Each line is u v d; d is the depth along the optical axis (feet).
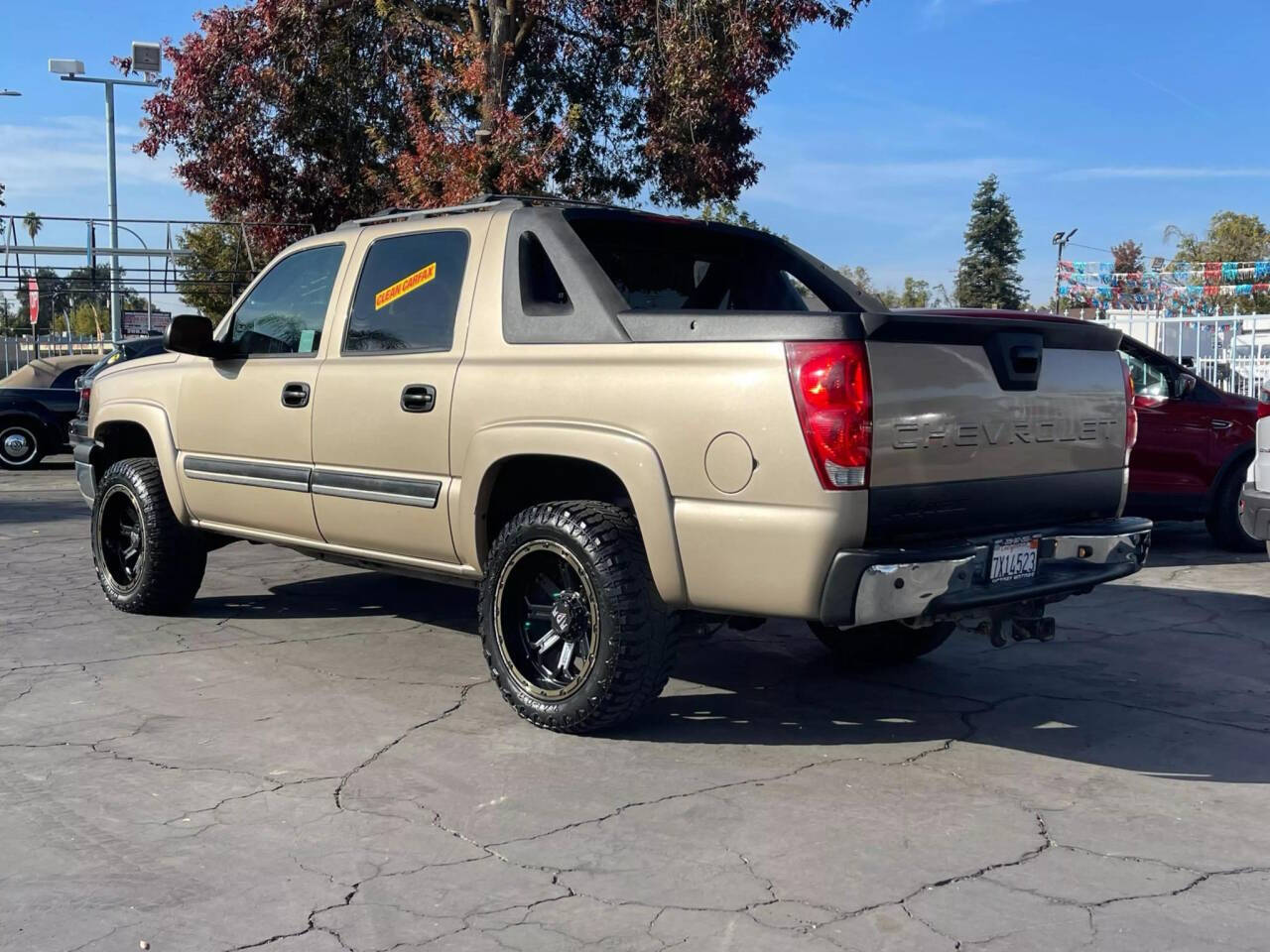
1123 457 16.40
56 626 21.81
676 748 15.16
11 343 90.02
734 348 13.66
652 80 49.01
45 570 28.09
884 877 11.43
